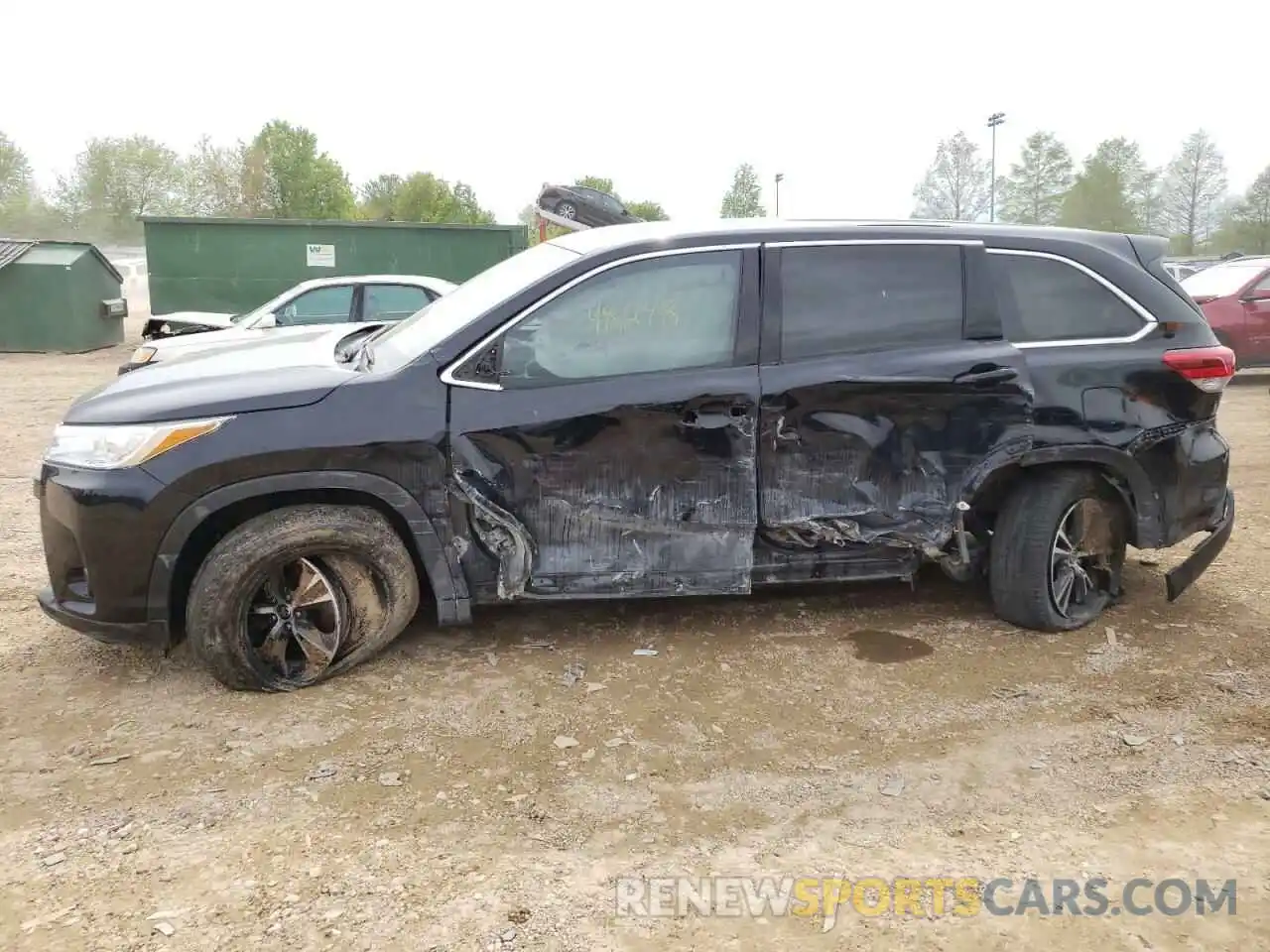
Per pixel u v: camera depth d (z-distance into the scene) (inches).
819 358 158.2
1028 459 165.2
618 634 171.6
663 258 155.1
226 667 143.5
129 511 137.3
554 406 148.9
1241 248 2495.1
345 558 147.6
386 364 152.6
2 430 380.8
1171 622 179.0
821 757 133.0
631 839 114.5
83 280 772.6
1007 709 146.3
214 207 2236.7
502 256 770.2
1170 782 127.4
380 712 142.9
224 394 143.0
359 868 108.0
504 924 99.1
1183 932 99.0
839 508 160.4
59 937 96.4
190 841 112.6
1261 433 374.0
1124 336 170.9
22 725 138.3
